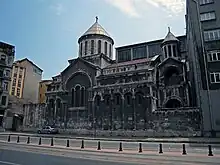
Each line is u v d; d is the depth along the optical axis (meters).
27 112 56.22
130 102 43.09
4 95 57.94
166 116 38.22
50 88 55.16
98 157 15.98
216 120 31.81
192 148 21.77
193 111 36.06
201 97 33.19
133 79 44.25
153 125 39.00
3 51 59.22
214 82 33.19
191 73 44.50
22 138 33.16
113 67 50.78
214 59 34.19
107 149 20.97
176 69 45.34
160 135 37.72
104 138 34.78
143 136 38.59
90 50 58.19
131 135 40.25
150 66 45.66
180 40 54.03
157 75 46.09
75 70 52.59
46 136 38.53
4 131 53.22
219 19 35.97
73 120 48.81
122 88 44.28
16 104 64.69
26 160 14.16
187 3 42.03
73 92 51.75
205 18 36.81
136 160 14.66
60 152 18.69
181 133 36.12
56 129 48.91
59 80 55.28
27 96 77.81
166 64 45.81
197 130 35.06
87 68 50.94
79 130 46.84
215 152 18.67
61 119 50.41
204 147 22.58
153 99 41.66
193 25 37.12
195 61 37.03
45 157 15.77
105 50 59.47
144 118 40.50
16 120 60.56
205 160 14.56
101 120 45.16
